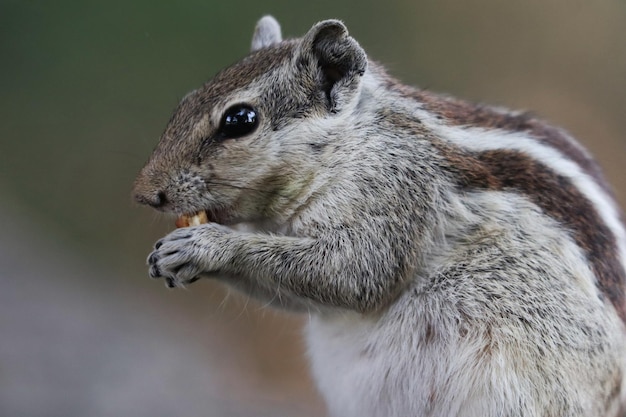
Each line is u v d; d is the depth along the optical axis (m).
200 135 1.29
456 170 1.29
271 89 1.29
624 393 1.29
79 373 1.38
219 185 1.29
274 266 1.29
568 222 1.29
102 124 1.65
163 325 1.42
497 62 1.79
